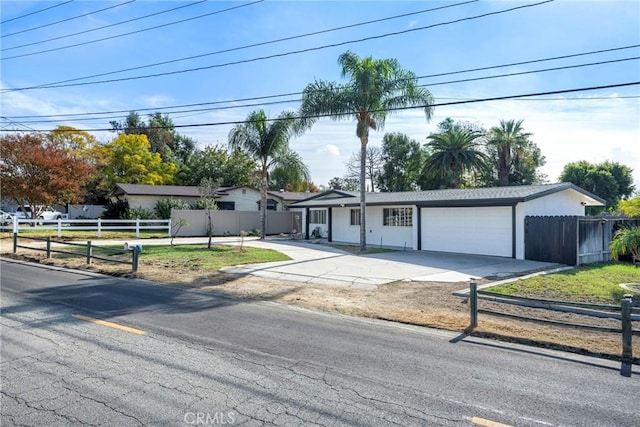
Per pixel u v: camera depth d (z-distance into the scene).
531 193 16.00
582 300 8.72
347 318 7.40
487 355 5.50
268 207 37.00
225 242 23.00
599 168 38.88
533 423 3.68
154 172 42.19
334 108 18.31
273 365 4.95
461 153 37.25
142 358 5.09
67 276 11.42
